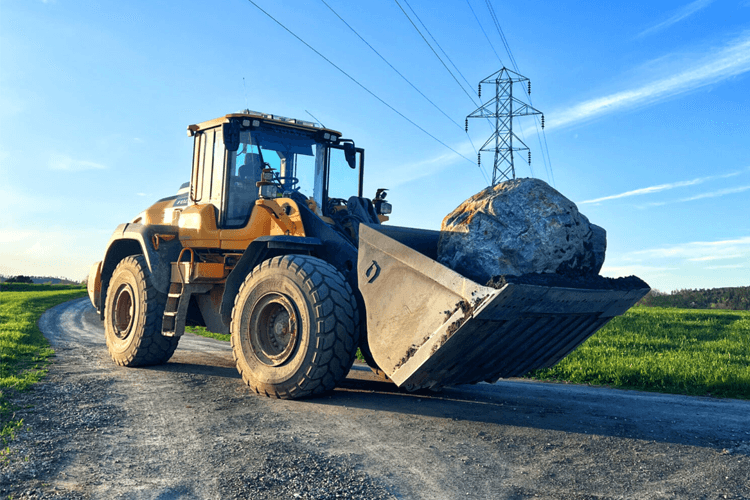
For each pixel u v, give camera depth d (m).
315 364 4.48
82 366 6.68
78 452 3.15
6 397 4.51
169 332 6.18
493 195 4.10
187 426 3.76
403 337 3.97
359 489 2.65
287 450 3.21
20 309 18.69
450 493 2.64
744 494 2.70
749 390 5.80
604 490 2.72
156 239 6.52
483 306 3.46
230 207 6.05
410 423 3.95
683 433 3.87
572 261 4.00
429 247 4.91
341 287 4.65
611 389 6.17
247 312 5.01
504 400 5.06
